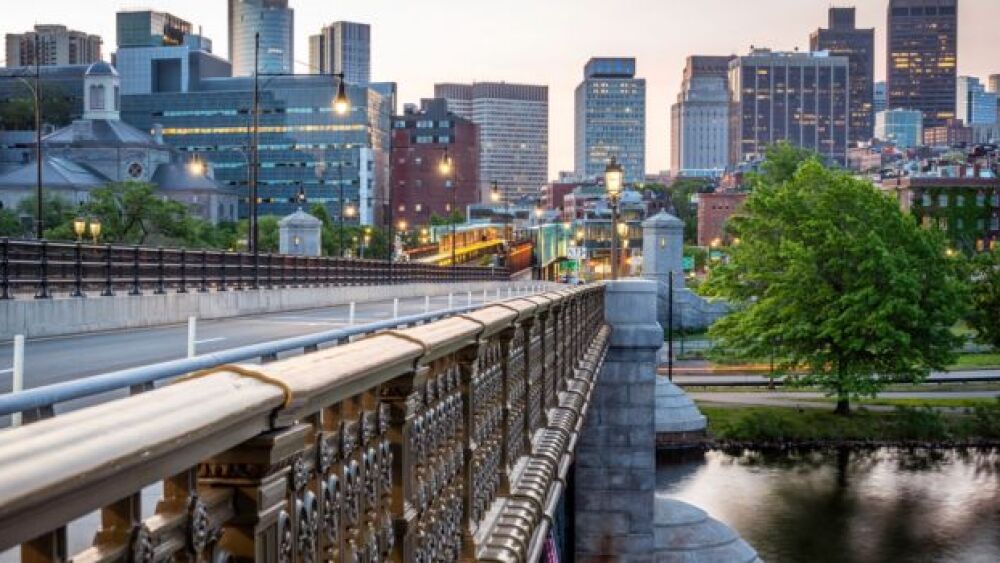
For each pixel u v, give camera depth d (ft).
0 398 12.73
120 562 8.01
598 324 98.99
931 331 227.40
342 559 14.30
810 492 177.88
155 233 363.56
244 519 10.40
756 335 232.73
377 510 16.42
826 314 223.71
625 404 115.24
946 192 565.94
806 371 300.40
